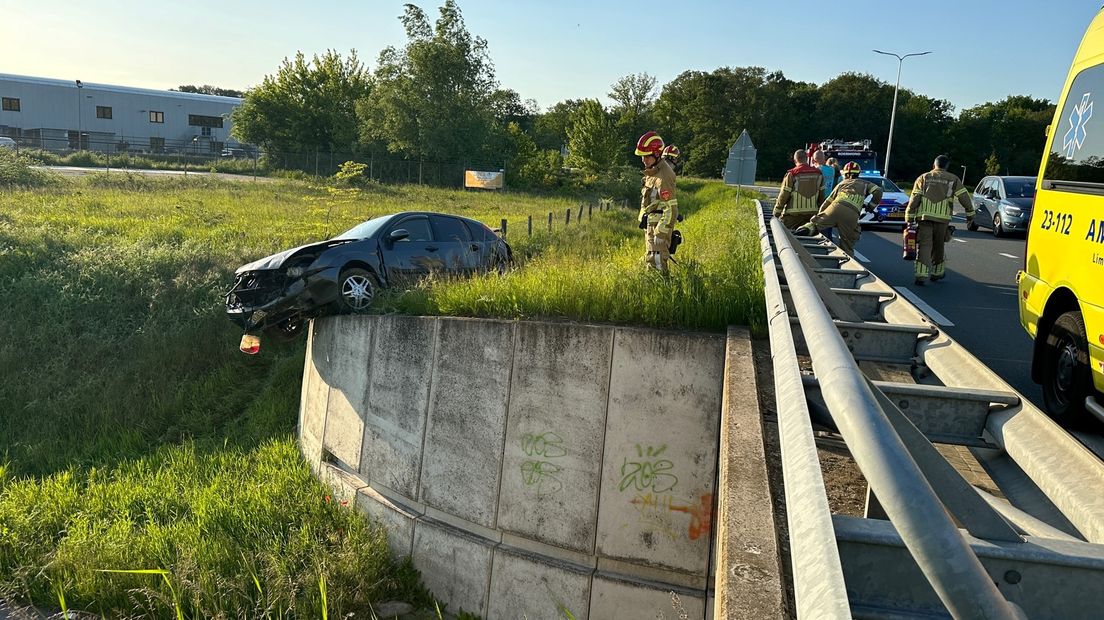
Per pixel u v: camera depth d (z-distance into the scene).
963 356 3.72
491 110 56.62
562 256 10.87
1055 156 5.48
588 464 6.95
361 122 59.12
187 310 14.05
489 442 7.53
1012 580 1.75
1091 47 5.09
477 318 7.78
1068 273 5.04
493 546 7.39
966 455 3.52
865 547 1.87
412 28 53.78
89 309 13.85
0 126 61.00
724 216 16.70
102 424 11.77
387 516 8.41
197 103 69.25
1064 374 5.18
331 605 7.08
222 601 6.97
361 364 9.09
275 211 24.78
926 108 93.81
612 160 52.69
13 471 10.38
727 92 97.19
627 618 6.69
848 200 10.84
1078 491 2.24
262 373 13.20
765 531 2.59
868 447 1.28
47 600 7.32
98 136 65.00
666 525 6.66
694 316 6.75
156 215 22.36
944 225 11.95
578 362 6.94
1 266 14.60
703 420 6.49
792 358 2.62
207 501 8.70
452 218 12.17
